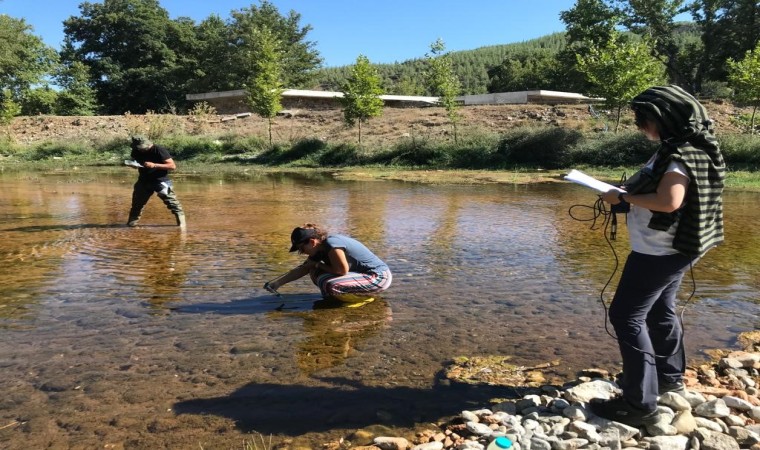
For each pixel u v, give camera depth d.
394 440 2.86
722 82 43.16
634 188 2.81
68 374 3.69
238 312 4.90
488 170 22.28
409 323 4.65
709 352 4.09
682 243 2.75
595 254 7.19
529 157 23.27
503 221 9.90
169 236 8.31
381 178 19.67
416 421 3.15
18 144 30.66
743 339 4.34
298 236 5.17
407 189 15.84
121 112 54.06
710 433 2.89
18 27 45.91
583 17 38.69
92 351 4.05
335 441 2.93
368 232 8.71
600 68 23.09
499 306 5.08
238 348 4.12
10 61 43.91
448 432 3.00
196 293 5.44
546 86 63.53
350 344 4.21
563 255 7.13
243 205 12.05
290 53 53.25
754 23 36.88
